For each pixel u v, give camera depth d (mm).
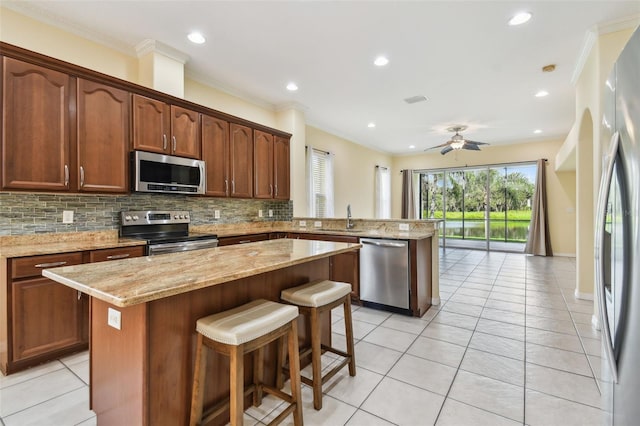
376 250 3332
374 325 2908
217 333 1306
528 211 7223
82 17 2533
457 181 8141
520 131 6309
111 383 1390
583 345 2439
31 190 2227
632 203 1070
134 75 3055
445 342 2531
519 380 1967
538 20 2594
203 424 1417
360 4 2396
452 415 1646
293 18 2570
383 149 8172
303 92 4230
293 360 1542
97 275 1354
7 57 2113
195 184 3283
